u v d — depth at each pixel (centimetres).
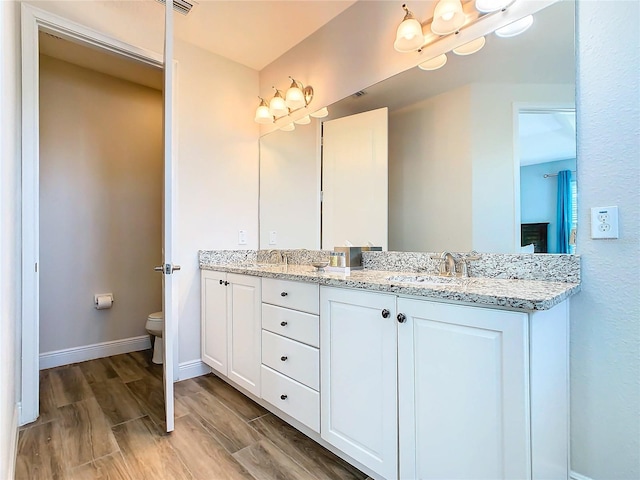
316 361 158
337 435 147
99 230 295
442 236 172
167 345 170
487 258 154
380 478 134
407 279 154
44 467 144
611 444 118
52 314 271
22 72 184
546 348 104
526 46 144
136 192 315
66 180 279
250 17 224
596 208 123
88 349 287
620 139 118
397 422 124
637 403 114
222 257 264
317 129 240
